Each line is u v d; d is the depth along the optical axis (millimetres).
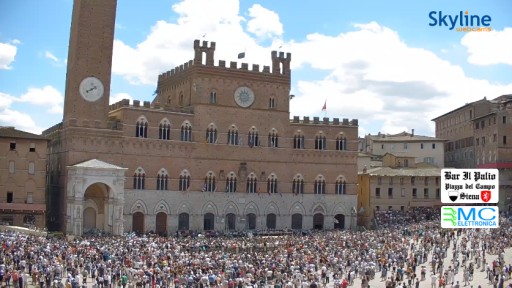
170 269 80062
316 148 155500
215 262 88938
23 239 94938
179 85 151250
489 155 179500
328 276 88375
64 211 127500
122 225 125375
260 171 149000
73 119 128375
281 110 152000
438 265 95688
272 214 150000
